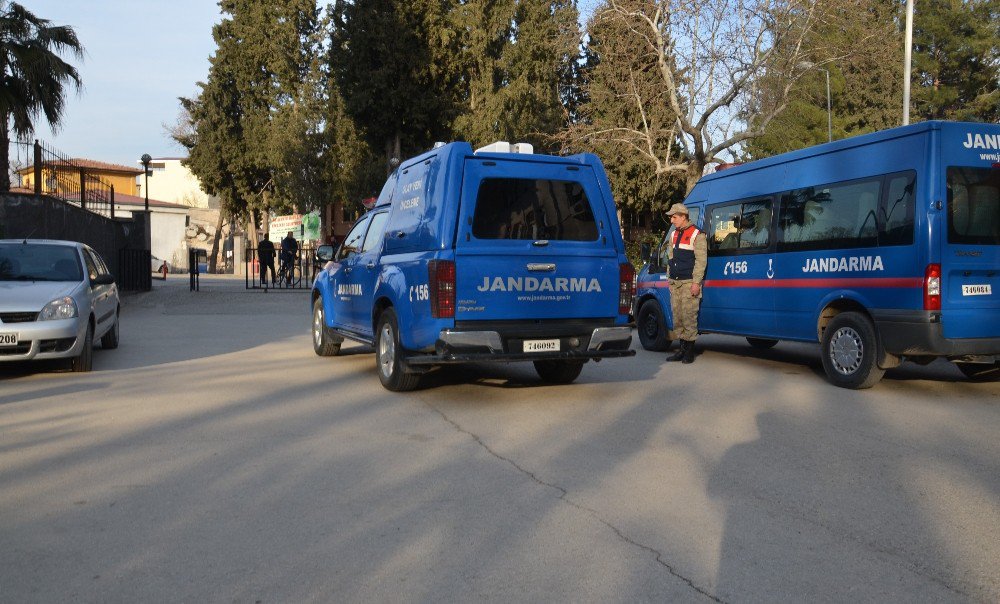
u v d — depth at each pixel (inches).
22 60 682.8
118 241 1005.8
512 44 1288.1
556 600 132.9
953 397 323.3
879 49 858.8
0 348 343.3
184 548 154.3
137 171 2817.4
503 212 300.2
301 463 215.8
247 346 482.3
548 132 1280.8
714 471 211.5
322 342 431.2
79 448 230.1
